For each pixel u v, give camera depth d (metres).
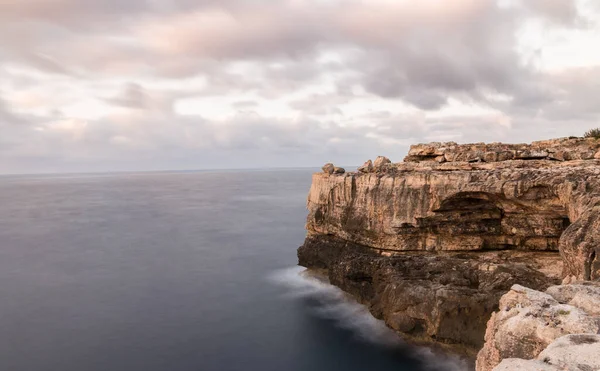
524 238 32.81
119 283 50.84
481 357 13.52
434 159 40.62
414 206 34.97
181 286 49.25
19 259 63.59
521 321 11.30
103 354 32.50
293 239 77.94
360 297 38.56
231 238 79.38
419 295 30.77
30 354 32.50
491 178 31.14
